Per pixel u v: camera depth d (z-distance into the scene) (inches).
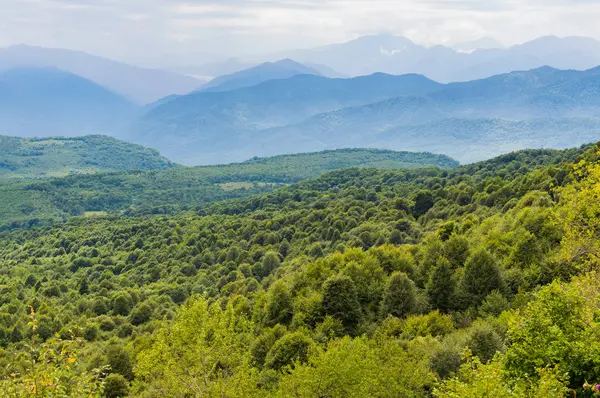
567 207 1680.6
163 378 1487.5
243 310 3019.2
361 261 2807.6
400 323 2036.2
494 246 2600.9
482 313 1985.7
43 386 623.2
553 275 2050.9
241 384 1352.1
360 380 1262.3
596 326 928.9
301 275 2935.5
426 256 2723.9
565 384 823.1
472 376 888.9
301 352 1877.5
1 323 3639.3
